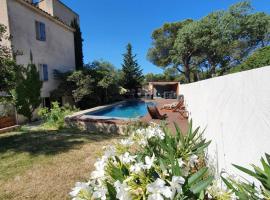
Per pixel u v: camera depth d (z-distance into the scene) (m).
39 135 8.21
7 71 8.05
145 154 1.99
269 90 1.80
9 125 11.63
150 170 1.42
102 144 6.62
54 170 4.63
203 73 37.34
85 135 8.14
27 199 3.50
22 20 13.65
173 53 34.78
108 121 9.05
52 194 3.63
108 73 20.88
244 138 2.36
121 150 1.85
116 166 1.54
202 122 5.17
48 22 16.61
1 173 4.53
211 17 28.41
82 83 17.56
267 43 28.23
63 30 18.92
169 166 1.58
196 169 2.16
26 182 4.09
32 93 13.56
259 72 1.99
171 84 35.88
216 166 3.56
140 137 2.33
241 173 2.44
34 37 14.90
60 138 7.55
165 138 2.27
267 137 1.85
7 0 12.38
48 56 16.58
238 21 27.03
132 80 34.88
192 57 33.59
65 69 19.19
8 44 12.45
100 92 20.64
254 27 26.94
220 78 3.38
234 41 27.62
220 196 1.50
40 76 15.66
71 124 10.40
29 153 5.84
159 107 16.81
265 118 1.88
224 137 3.14
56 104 11.47
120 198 1.17
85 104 20.02
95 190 1.39
